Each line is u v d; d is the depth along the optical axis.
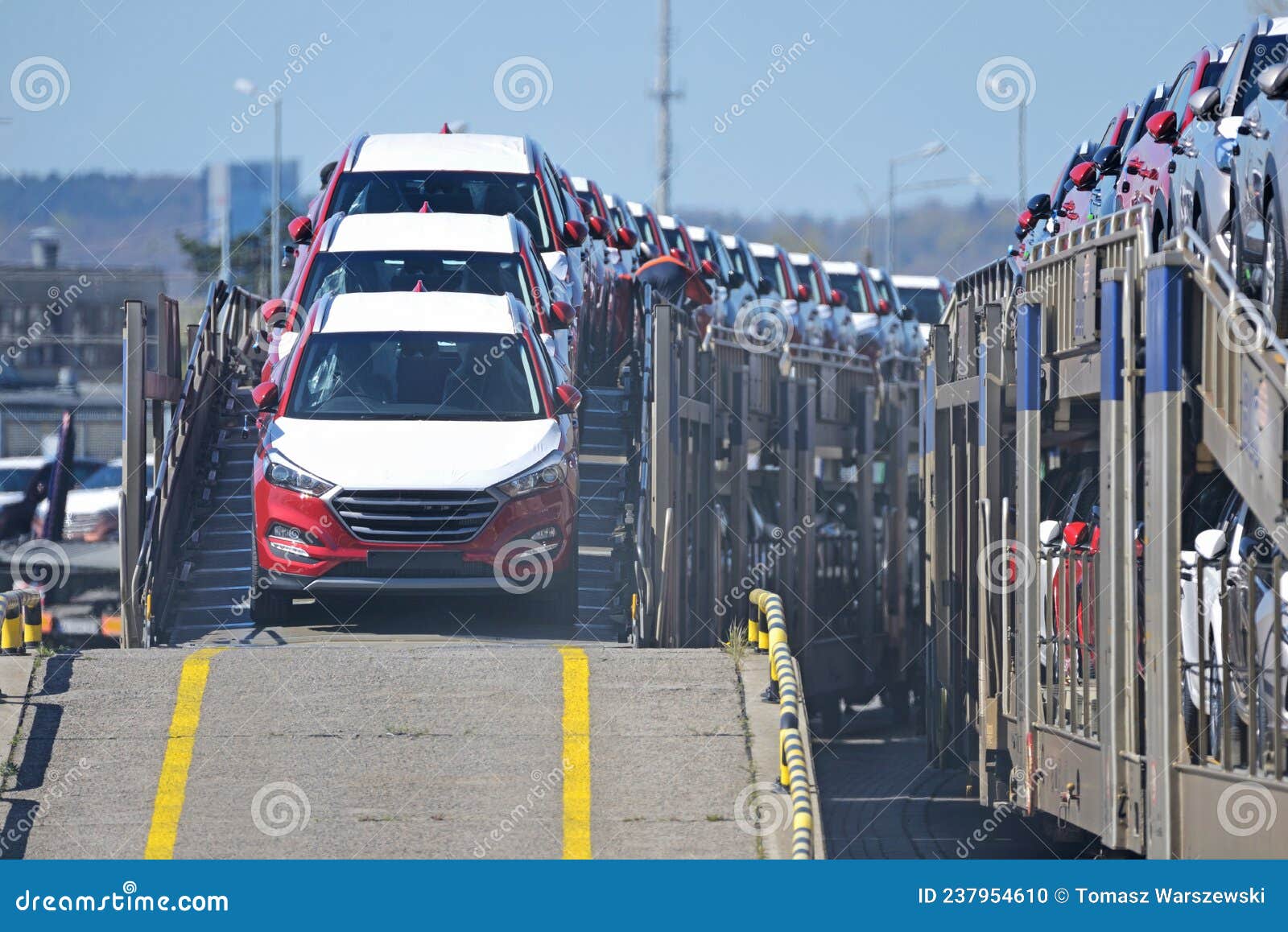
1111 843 27.56
